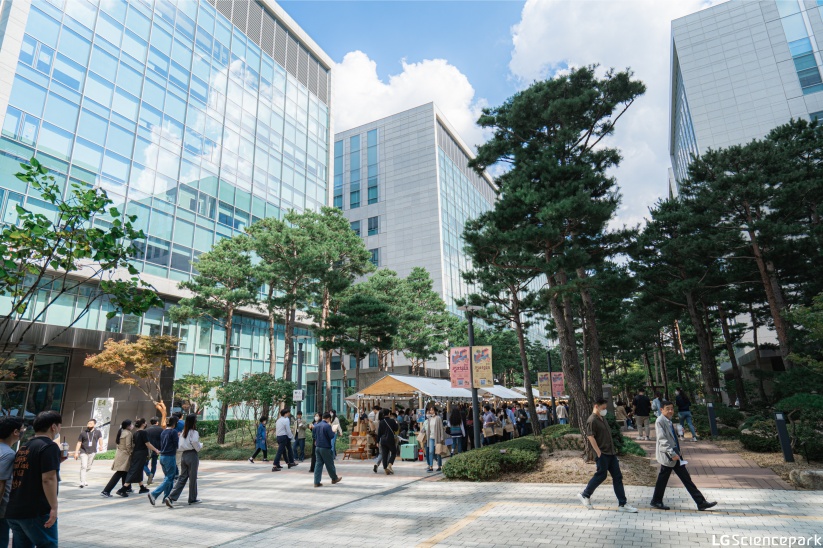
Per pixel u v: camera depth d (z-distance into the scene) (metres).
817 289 22.11
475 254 13.45
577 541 5.62
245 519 7.63
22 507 4.06
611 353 44.78
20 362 21.17
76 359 24.83
